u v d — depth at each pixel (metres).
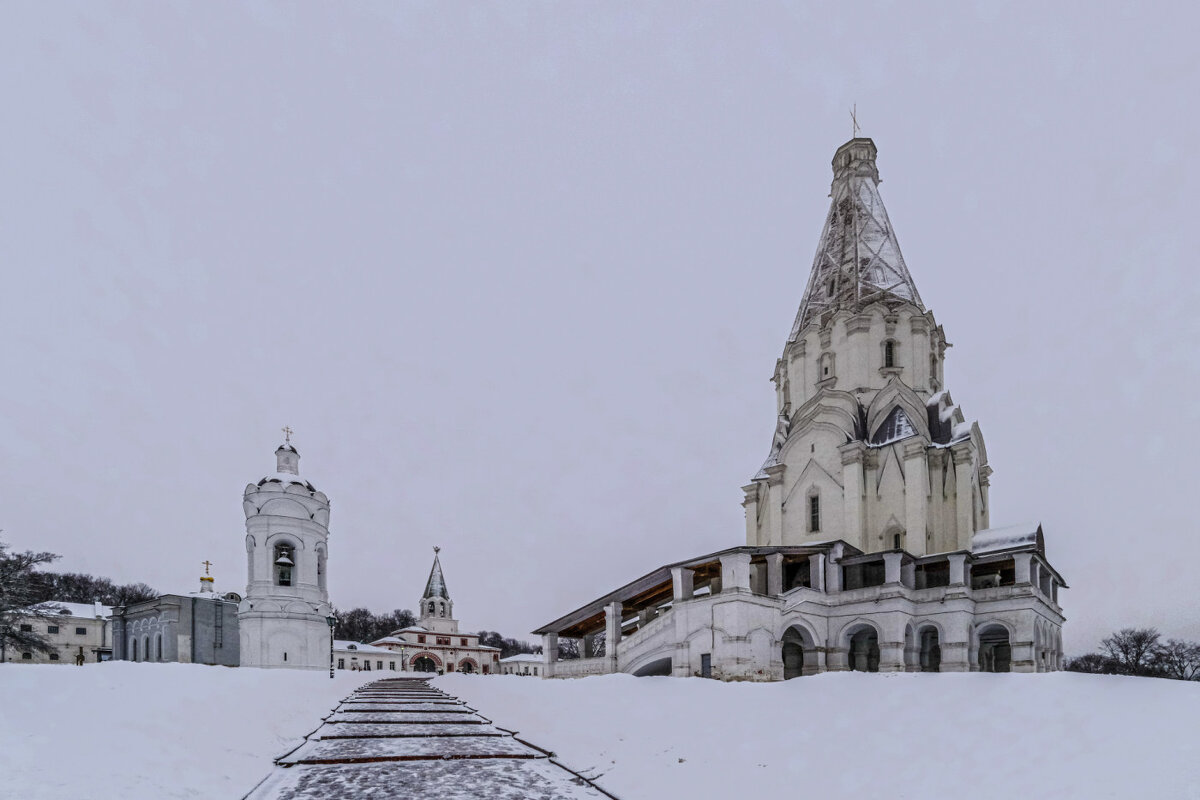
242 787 9.70
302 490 56.28
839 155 53.16
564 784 10.41
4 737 9.07
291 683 25.81
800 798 10.02
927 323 45.19
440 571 120.06
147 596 111.94
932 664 35.28
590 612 37.31
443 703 24.73
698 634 29.67
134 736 10.61
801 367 47.44
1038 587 34.31
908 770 10.52
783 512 43.84
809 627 31.75
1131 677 15.10
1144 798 7.85
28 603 48.06
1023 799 8.56
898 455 39.66
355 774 10.52
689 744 13.88
